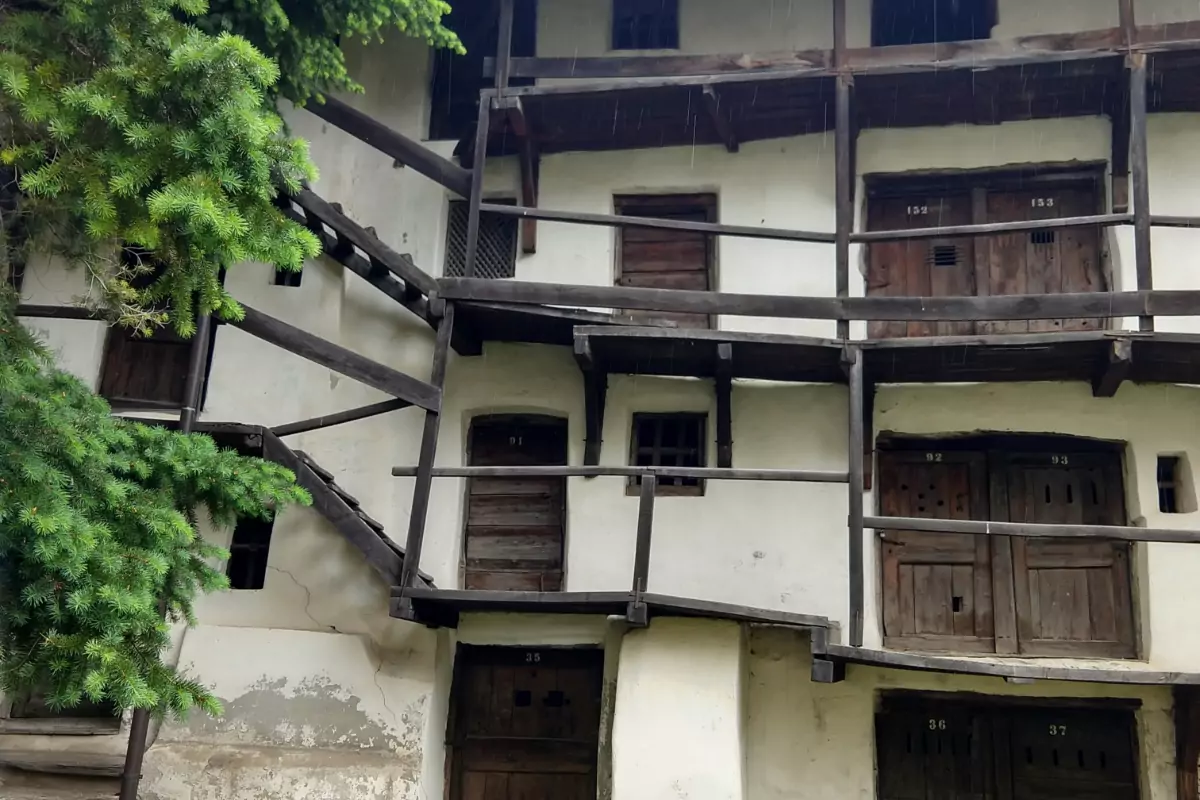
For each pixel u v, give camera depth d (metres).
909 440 8.74
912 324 8.85
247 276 9.52
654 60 8.49
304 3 7.11
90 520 5.16
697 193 9.39
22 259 6.32
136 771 7.47
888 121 8.94
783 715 8.19
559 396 9.05
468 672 8.88
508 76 8.60
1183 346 7.47
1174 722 7.79
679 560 8.59
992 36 9.12
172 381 9.48
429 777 8.20
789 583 8.44
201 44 4.98
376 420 9.19
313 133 9.85
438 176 8.52
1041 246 8.79
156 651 5.32
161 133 4.93
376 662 8.38
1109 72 7.98
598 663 8.74
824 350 7.89
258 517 8.70
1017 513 8.50
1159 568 8.01
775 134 9.21
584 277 9.27
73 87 4.86
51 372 5.64
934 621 8.37
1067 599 8.27
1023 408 8.43
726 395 8.59
